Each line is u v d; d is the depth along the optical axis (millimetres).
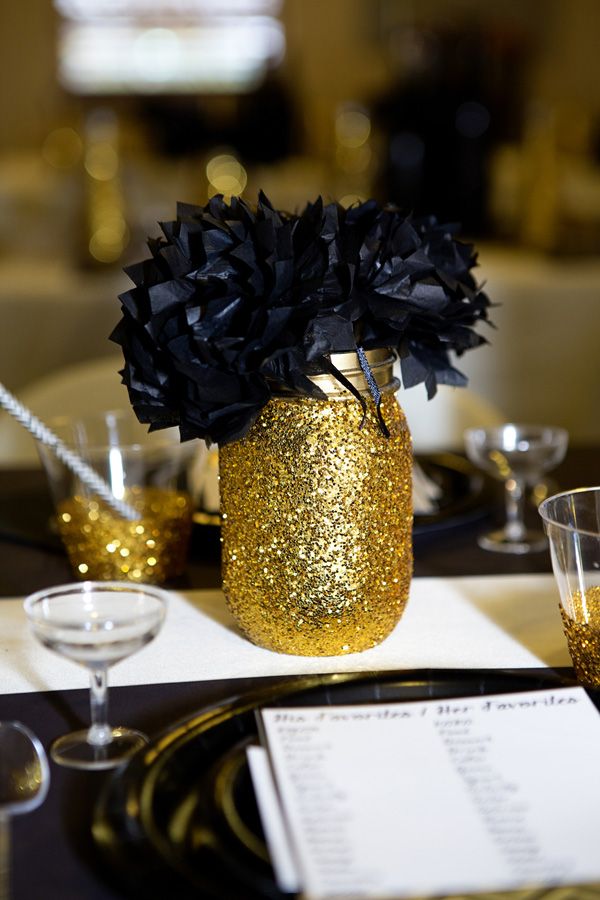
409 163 2359
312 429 648
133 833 516
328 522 659
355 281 635
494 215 2439
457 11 4949
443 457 1126
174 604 793
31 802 542
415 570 852
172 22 5164
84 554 815
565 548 642
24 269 2434
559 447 920
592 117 3119
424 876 486
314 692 622
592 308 2115
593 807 531
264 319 612
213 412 632
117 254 2262
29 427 770
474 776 552
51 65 5148
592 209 2314
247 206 653
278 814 525
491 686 628
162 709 642
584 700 609
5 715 639
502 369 2131
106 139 2373
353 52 5066
